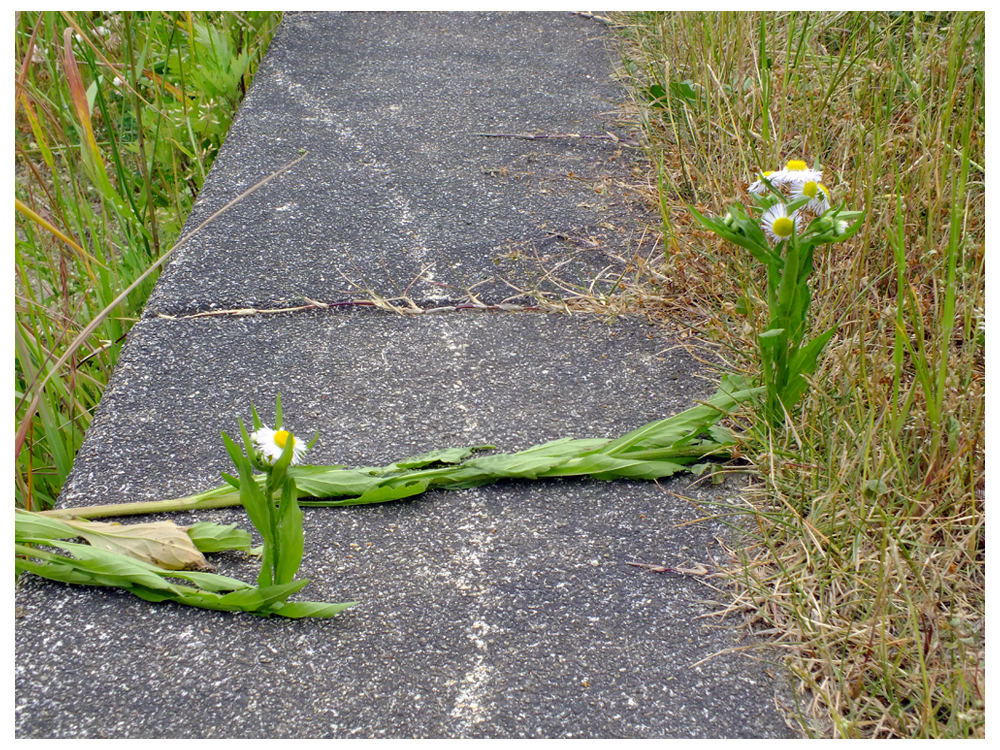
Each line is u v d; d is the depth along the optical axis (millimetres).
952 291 1502
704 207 2479
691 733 1280
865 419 1748
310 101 3312
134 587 1488
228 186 2758
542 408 1942
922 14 3041
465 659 1393
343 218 2627
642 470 1736
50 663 1372
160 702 1320
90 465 1767
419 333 2172
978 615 1413
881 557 1448
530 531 1633
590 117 3238
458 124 3186
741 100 2834
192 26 3385
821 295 2123
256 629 1437
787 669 1378
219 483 1733
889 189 2281
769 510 1665
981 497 1587
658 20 3803
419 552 1585
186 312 2215
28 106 2242
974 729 1228
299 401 1947
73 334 2281
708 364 2068
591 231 2590
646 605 1489
